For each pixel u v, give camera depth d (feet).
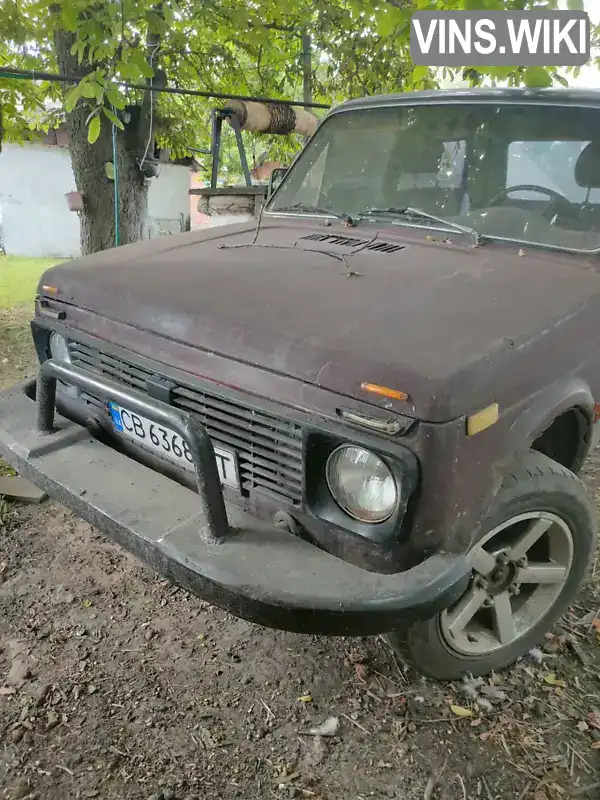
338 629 5.46
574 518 7.52
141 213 21.35
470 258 8.18
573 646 8.25
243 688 7.50
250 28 19.10
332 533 6.01
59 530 10.17
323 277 7.39
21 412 8.44
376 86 22.59
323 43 22.35
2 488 10.98
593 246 8.20
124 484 6.98
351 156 10.57
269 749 6.78
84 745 6.71
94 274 7.96
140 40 17.72
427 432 5.30
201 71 23.43
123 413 7.39
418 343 5.81
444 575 5.58
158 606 8.68
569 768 6.69
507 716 7.27
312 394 5.76
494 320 6.36
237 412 6.27
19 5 17.15
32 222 48.73
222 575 5.64
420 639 6.88
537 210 8.81
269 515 6.44
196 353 6.53
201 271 7.73
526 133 9.08
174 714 7.11
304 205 10.60
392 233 9.17
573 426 7.74
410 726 7.10
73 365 7.30
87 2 13.61
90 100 18.79
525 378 6.07
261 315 6.39
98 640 8.06
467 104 9.61
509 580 7.50
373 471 5.62
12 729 6.83
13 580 9.02
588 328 7.01
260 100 18.38
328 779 6.50
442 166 9.68
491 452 5.82
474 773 6.62
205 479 5.92
